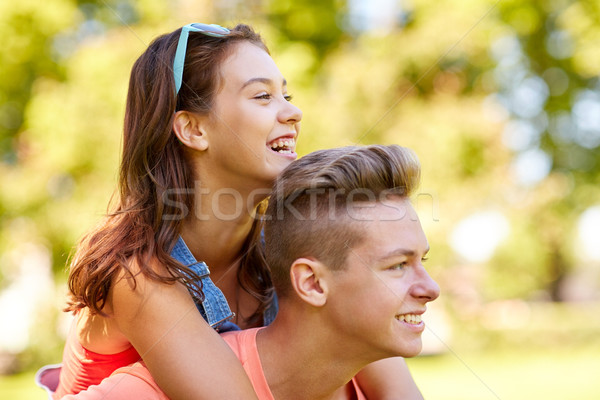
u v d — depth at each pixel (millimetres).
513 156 13133
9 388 11250
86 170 10242
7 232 11781
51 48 11641
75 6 11430
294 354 2105
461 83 12047
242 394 2107
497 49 12625
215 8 10055
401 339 2027
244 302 3014
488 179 12094
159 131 2695
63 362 2887
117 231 2514
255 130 2646
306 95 9750
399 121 10789
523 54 13969
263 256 3012
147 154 2705
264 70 2705
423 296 2033
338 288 2027
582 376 11773
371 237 2008
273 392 2129
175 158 2725
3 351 13375
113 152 9875
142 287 2324
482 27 11633
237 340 2268
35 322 12891
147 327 2289
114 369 2643
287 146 2768
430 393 9594
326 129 9367
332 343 2068
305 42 11359
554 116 14609
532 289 18312
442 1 11633
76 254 2678
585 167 15352
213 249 2828
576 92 14461
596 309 21172
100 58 10031
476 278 15156
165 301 2316
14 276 13250
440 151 10914
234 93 2666
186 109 2703
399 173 2094
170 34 2822
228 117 2660
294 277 2047
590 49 13641
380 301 1996
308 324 2080
